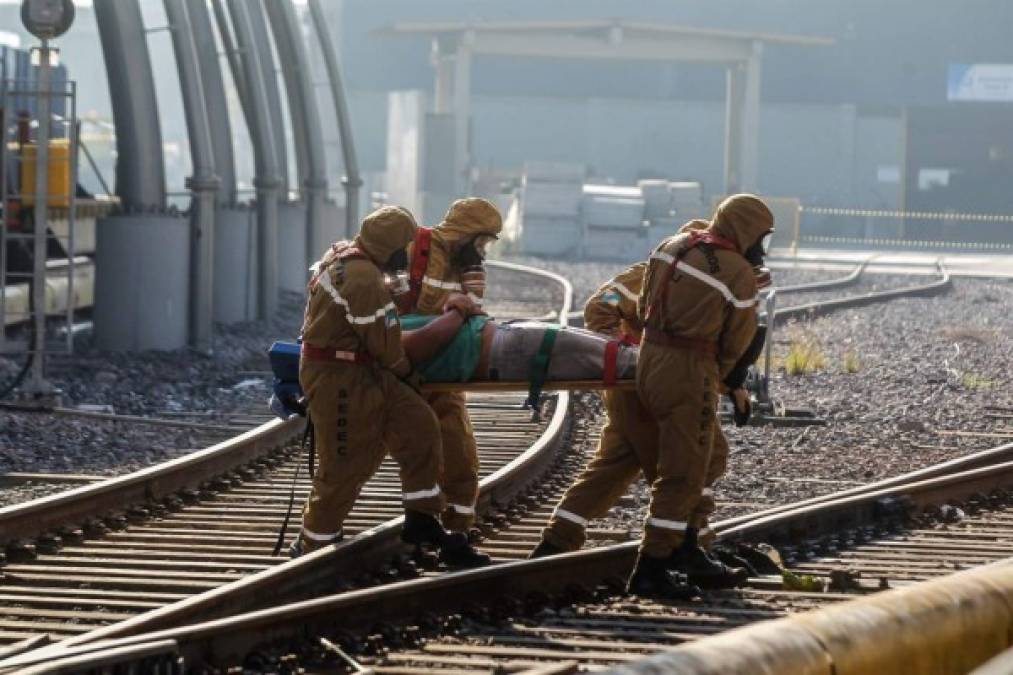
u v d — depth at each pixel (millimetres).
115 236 48094
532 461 28703
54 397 37844
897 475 31672
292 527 24312
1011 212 157875
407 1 159625
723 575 20172
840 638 9328
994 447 35938
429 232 20797
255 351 51625
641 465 20875
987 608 10516
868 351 56219
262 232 59312
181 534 23625
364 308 19547
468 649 16469
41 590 19703
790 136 158875
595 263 108938
